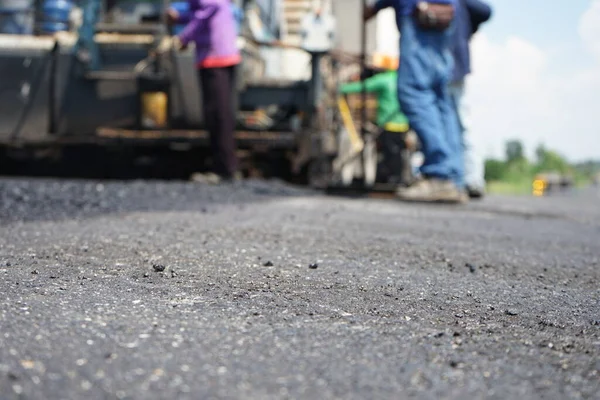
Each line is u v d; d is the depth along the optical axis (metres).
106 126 9.55
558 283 3.12
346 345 1.76
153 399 1.30
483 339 1.92
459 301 2.51
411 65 8.45
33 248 3.21
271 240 3.92
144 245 3.45
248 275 2.78
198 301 2.23
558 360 1.73
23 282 2.38
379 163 10.16
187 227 4.29
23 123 9.54
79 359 1.51
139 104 9.54
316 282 2.71
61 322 1.82
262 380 1.44
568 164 68.25
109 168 10.08
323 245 3.84
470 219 6.38
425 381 1.49
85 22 9.55
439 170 8.52
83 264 2.84
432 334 1.95
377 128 10.08
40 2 9.59
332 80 10.48
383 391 1.41
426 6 8.32
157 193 6.87
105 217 4.70
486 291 2.76
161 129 9.56
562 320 2.29
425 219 6.01
